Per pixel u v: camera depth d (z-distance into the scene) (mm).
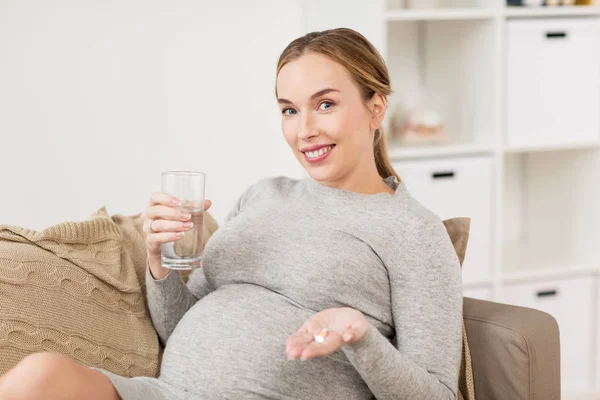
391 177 2045
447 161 3260
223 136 3449
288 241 1884
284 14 3447
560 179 3764
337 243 1831
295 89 1852
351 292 1809
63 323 1776
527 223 3877
